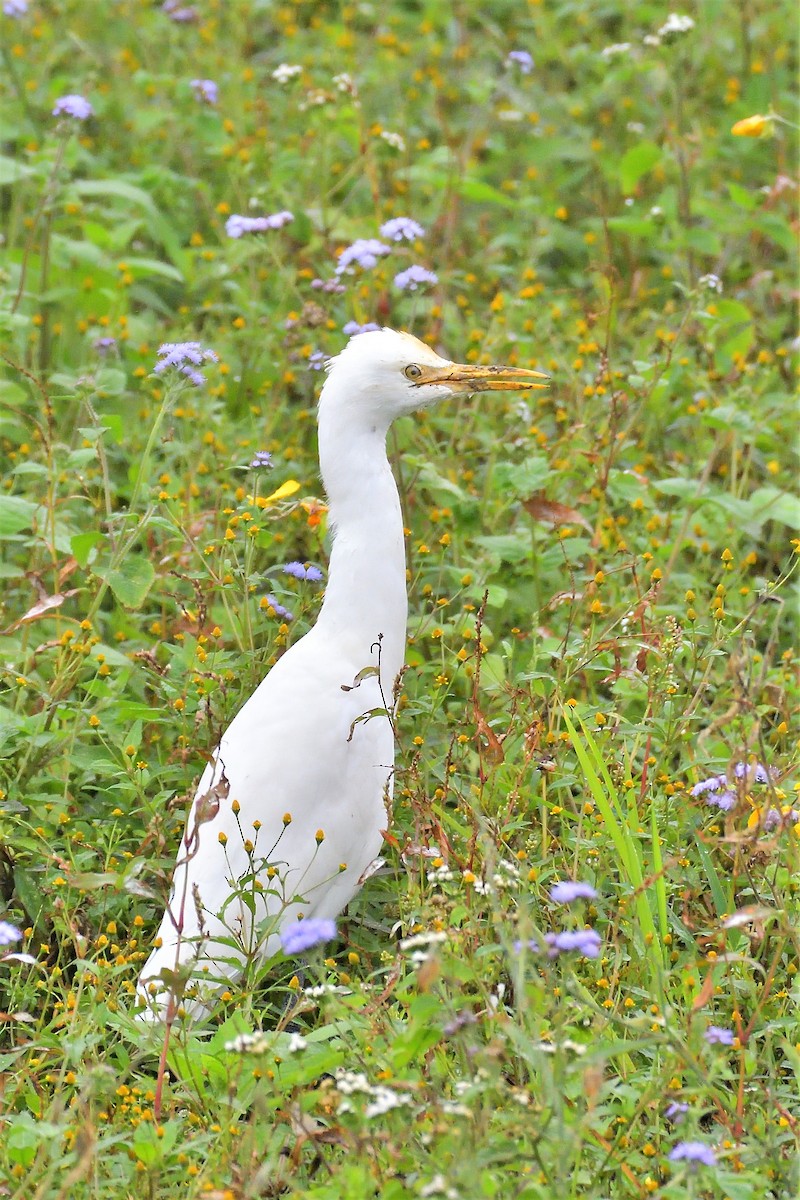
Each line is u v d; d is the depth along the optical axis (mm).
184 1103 8039
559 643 10914
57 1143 7277
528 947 7020
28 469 11156
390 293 15648
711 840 8438
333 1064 7371
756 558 13297
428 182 17281
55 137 16203
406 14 22016
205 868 9281
